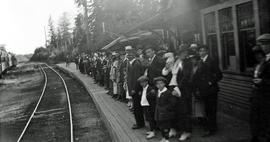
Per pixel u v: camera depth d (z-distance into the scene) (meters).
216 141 7.42
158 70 8.58
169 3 12.48
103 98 16.66
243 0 8.84
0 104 22.45
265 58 6.33
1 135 13.09
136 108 9.50
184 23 13.03
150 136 8.45
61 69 53.81
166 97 7.59
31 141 11.83
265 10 8.09
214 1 10.34
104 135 11.61
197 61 7.96
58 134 12.41
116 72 15.39
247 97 8.55
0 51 52.22
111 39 37.53
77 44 74.69
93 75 28.17
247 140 7.29
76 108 17.45
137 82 9.30
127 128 9.83
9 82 39.12
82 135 11.98
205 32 11.22
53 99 21.67
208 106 7.82
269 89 6.21
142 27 15.19
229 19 9.75
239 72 9.21
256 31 8.36
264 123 6.31
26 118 16.16
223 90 9.94
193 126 8.94
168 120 7.64
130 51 9.77
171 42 15.35
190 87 7.86
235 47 9.40
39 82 35.69
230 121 8.87
